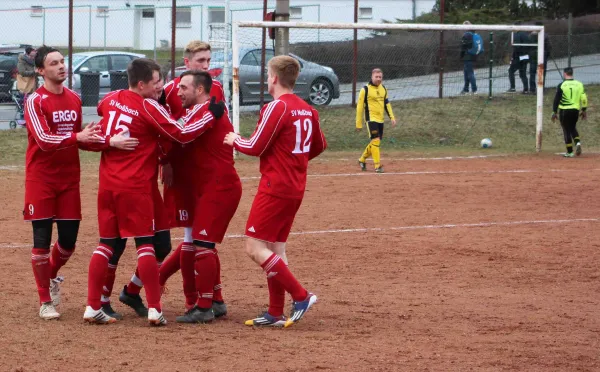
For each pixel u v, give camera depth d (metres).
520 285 13.05
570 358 9.07
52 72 10.42
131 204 10.09
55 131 10.55
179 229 17.42
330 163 29.56
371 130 27.11
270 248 10.49
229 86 34.19
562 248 15.84
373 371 8.52
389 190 23.30
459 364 8.80
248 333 10.06
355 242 16.33
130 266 14.14
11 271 13.55
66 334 9.88
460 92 40.53
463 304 11.75
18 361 8.77
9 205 20.27
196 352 9.16
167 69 39.03
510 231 17.53
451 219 18.97
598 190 23.53
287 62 10.22
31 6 58.84
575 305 11.75
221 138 10.33
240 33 41.00
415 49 40.31
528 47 41.25
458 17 52.97
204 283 10.47
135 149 10.15
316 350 9.27
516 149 34.47
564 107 31.75
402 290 12.64
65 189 10.67
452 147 34.97
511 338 9.91
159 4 58.53
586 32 49.94
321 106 36.53
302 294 10.20
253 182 24.20
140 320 10.75
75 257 14.76
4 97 37.69
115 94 10.30
